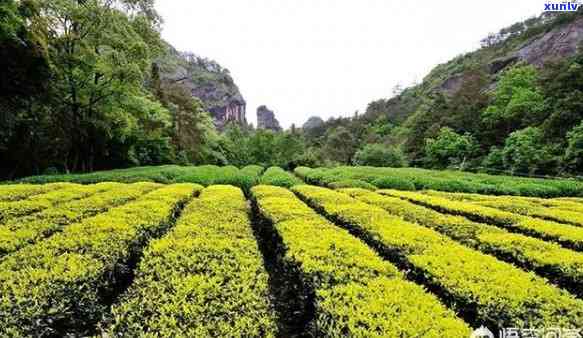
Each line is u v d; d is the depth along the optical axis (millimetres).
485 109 55844
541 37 78875
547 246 6547
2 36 15258
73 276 3857
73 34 20875
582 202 14781
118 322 2947
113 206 9203
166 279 3822
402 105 104125
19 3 17562
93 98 22719
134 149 31875
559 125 38125
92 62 20922
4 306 3211
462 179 24078
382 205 10922
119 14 21312
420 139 63094
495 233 7523
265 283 3893
